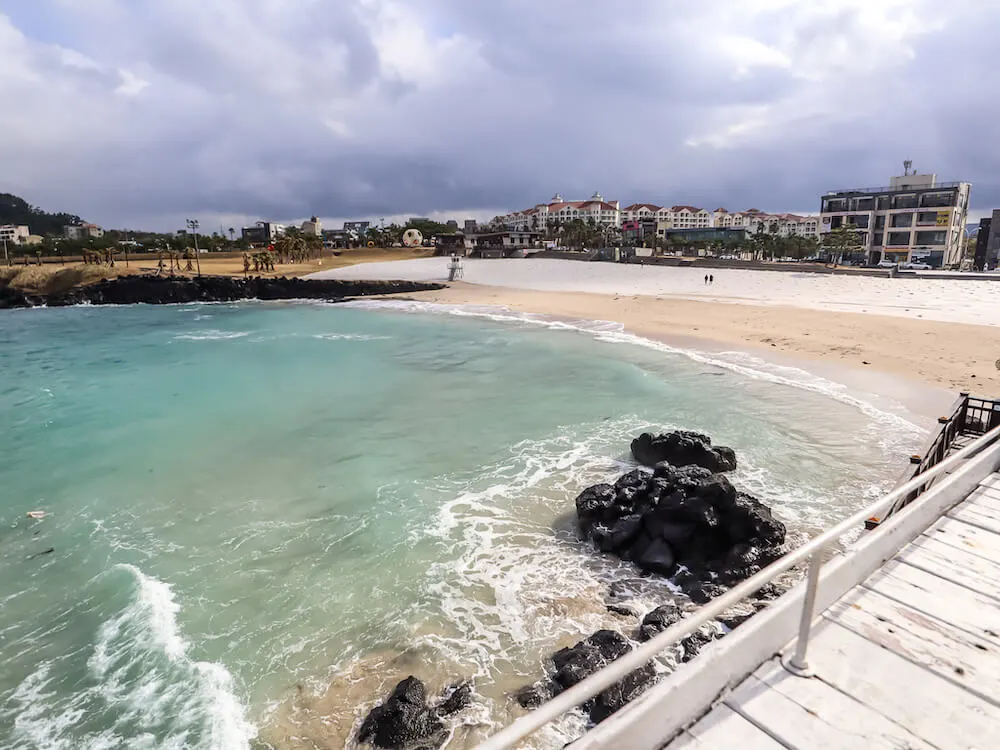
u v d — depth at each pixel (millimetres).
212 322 55125
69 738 7121
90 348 38750
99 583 10219
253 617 9234
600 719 6902
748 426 17203
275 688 7789
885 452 14852
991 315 37281
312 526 12086
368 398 22219
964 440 10414
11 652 8586
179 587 10055
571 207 180250
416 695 7285
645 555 10328
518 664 8055
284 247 108125
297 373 27656
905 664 3625
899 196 91500
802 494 12703
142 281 82000
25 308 77562
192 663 8250
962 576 4609
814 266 81375
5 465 15906
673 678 3105
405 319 51594
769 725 3131
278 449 16750
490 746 1846
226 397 23031
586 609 9242
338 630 8891
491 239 117062
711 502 10664
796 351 27766
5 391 25312
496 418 18953
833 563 4344
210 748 6906
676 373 24531
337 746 6867
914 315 37938
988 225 94938
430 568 10438
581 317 45500
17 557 11172
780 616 3697
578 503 11773
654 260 93188
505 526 11852
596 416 18734
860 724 3152
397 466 15141
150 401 22719
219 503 13289
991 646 3795
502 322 46188
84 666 8266
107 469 15516
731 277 73938
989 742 3041
